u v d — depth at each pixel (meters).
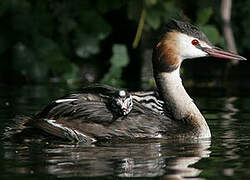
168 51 12.93
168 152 10.62
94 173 9.21
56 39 21.25
